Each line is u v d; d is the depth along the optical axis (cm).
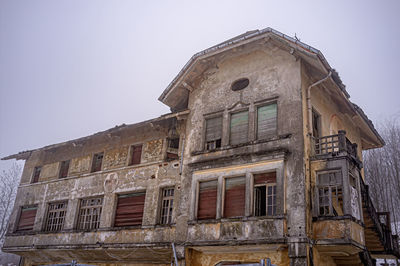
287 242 1278
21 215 2333
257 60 1684
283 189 1352
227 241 1391
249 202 1408
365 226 1511
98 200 2012
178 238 1568
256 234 1345
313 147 1466
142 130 1998
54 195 2198
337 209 1443
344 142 1380
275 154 1416
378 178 3375
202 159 1644
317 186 1370
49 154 2384
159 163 1836
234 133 1619
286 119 1482
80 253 1934
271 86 1584
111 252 1812
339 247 1274
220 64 1791
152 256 1711
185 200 1622
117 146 2066
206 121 1734
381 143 2192
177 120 1834
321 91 1686
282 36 1525
